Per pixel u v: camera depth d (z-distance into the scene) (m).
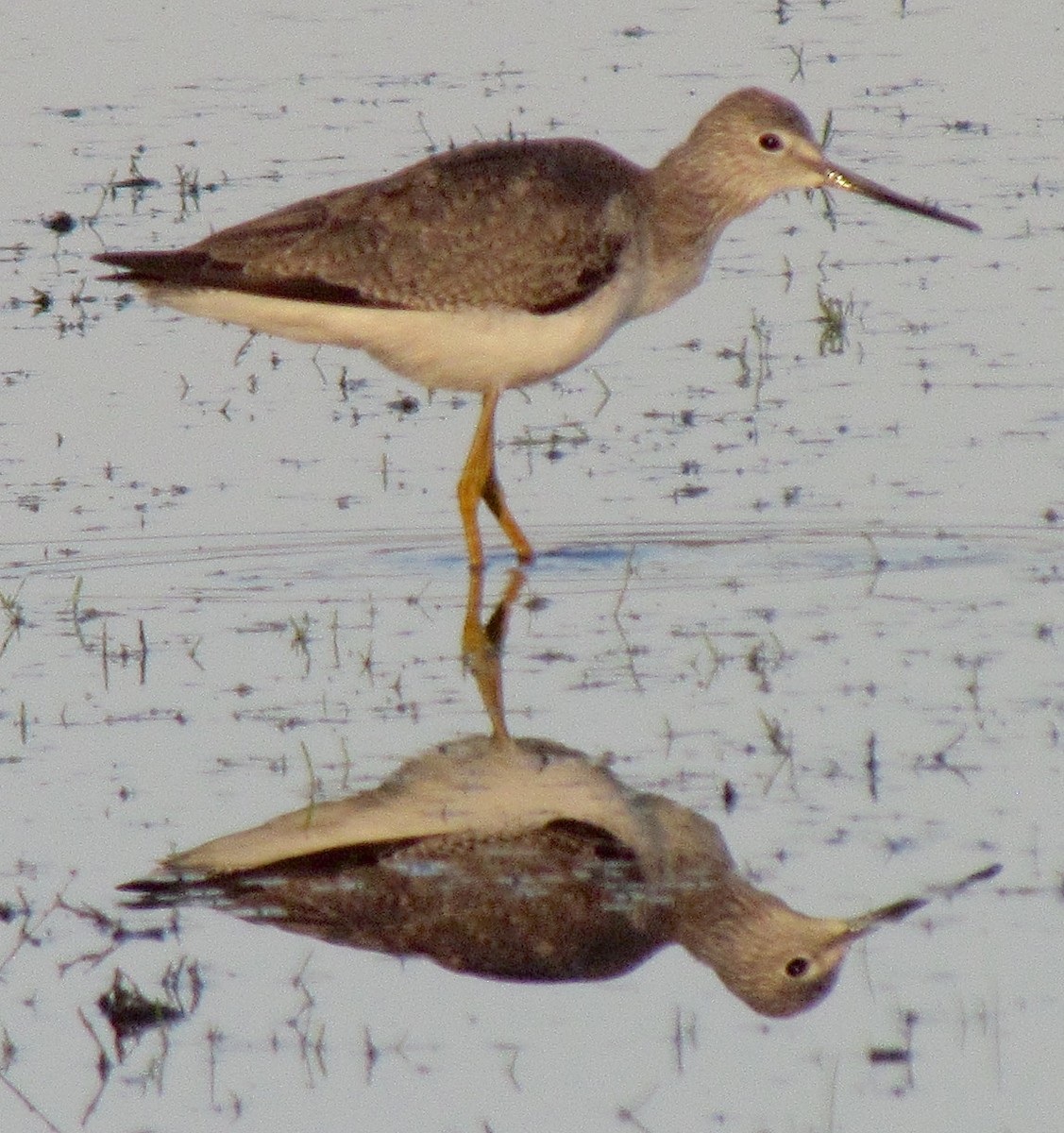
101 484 15.75
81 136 22.41
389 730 12.02
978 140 21.83
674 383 17.45
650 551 14.53
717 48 24.89
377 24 26.11
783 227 20.86
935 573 13.93
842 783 11.21
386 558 14.62
